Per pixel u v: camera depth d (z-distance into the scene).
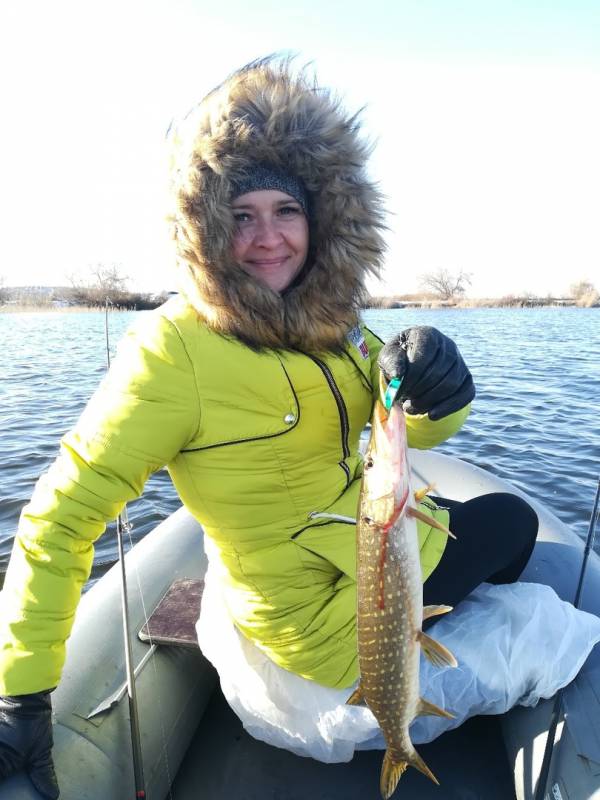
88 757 1.88
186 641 2.32
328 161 1.69
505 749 2.23
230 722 2.47
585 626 2.05
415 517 1.55
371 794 2.13
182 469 1.78
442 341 1.62
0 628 1.61
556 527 2.97
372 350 2.13
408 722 1.69
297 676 1.95
